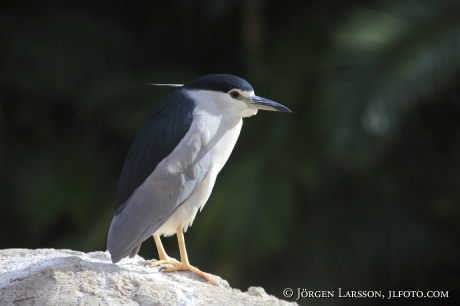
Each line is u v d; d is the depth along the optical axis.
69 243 12.59
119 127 12.98
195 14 14.73
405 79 10.99
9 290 6.60
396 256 11.98
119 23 14.66
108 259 7.79
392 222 12.21
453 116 13.26
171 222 7.85
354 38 11.55
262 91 12.62
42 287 6.57
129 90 13.14
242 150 12.25
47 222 13.21
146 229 7.51
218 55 14.77
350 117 10.90
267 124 12.33
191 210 7.88
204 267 12.12
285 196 11.45
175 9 14.83
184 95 8.00
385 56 11.30
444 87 12.62
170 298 6.66
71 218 13.22
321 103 11.29
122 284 6.72
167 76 13.35
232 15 14.52
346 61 11.38
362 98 10.97
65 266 6.79
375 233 12.14
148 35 14.80
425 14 11.73
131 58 14.20
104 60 13.77
